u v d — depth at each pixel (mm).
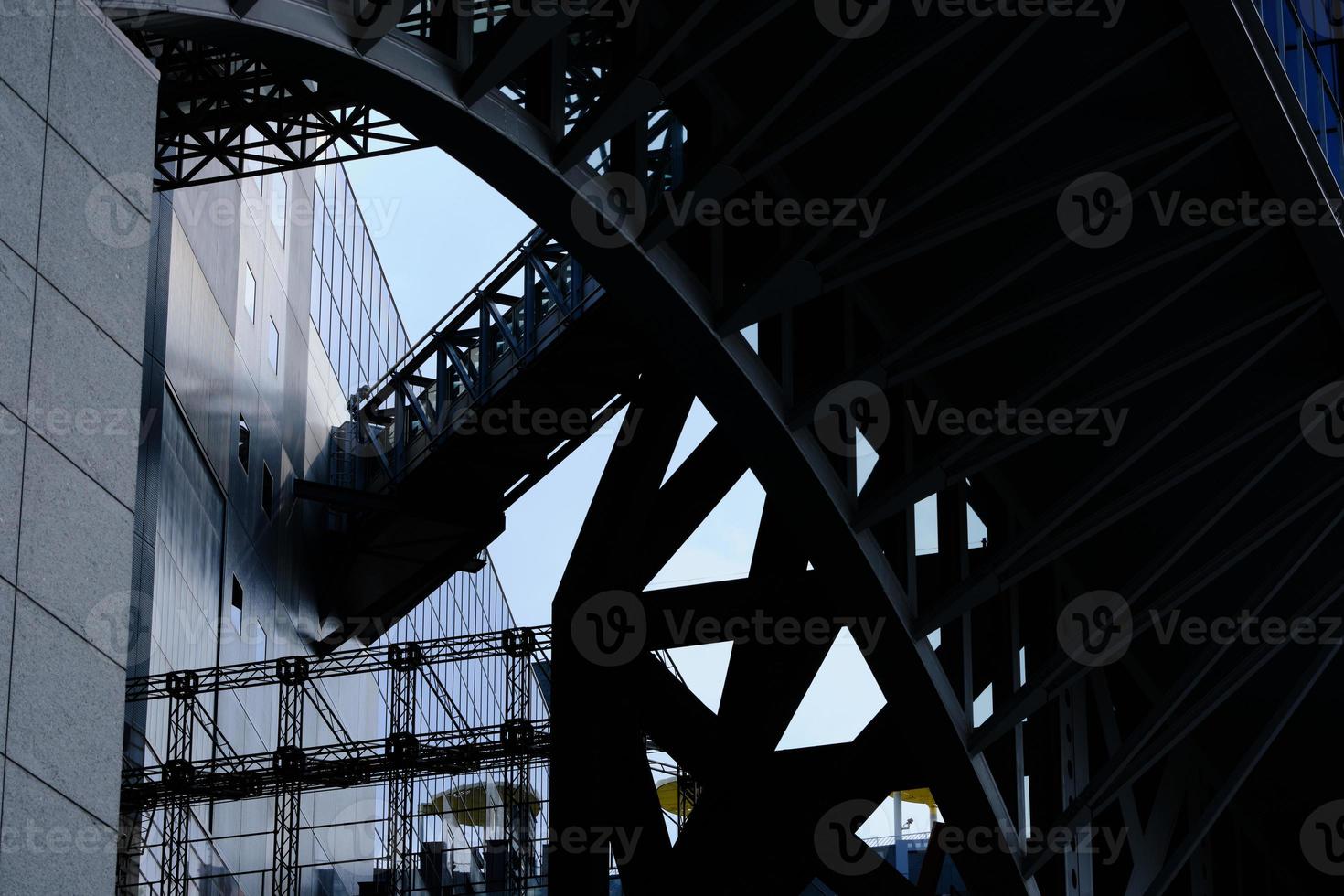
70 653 7438
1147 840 24797
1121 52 16703
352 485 47875
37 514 7301
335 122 34531
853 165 19109
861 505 20766
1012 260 19219
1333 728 24516
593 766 22922
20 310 7320
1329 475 21062
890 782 22766
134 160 8344
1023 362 20906
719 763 22938
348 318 57375
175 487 36062
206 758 38562
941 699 21719
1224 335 19078
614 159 17656
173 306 36188
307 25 13188
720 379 19344
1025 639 23719
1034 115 17047
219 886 39312
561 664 23406
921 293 20500
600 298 33094
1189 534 21094
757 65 18016
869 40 17281
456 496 42625
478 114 15359
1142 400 20984
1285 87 16750
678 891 22438
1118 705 25562
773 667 23078
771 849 22578
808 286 18812
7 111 7363
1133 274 18375
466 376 39438
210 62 31969
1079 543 22125
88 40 8039
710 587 23375
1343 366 19953
